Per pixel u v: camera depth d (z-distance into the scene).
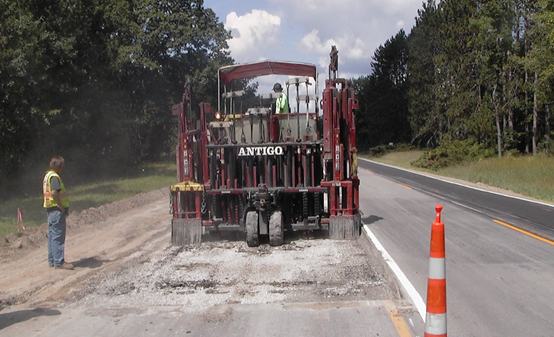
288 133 9.70
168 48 41.81
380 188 20.84
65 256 8.77
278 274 7.09
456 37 40.28
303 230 9.81
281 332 5.02
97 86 28.58
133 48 36.34
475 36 37.25
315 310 5.62
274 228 8.80
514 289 6.39
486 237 9.84
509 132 37.59
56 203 7.74
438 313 4.06
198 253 8.56
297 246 8.93
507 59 34.66
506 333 4.98
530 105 36.88
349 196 9.42
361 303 5.82
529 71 33.34
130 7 39.81
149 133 45.53
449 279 6.86
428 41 57.38
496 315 5.47
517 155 36.47
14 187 22.27
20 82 21.22
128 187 22.56
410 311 5.53
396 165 42.72
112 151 33.25
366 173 31.48
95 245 9.65
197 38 41.84
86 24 26.39
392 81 73.31
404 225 11.26
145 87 43.88
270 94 9.46
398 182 24.17
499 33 35.06
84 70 26.06
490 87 37.72
